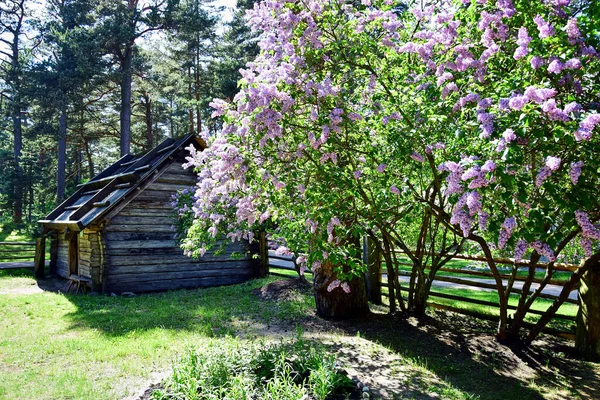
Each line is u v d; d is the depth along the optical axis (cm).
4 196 3097
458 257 812
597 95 380
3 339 632
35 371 493
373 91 506
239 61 2561
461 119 414
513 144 316
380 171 496
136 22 2617
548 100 305
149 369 495
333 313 755
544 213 344
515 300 946
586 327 573
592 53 348
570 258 691
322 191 473
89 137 3083
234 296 996
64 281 1288
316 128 465
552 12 376
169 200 1155
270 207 536
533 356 576
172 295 1033
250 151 474
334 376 394
